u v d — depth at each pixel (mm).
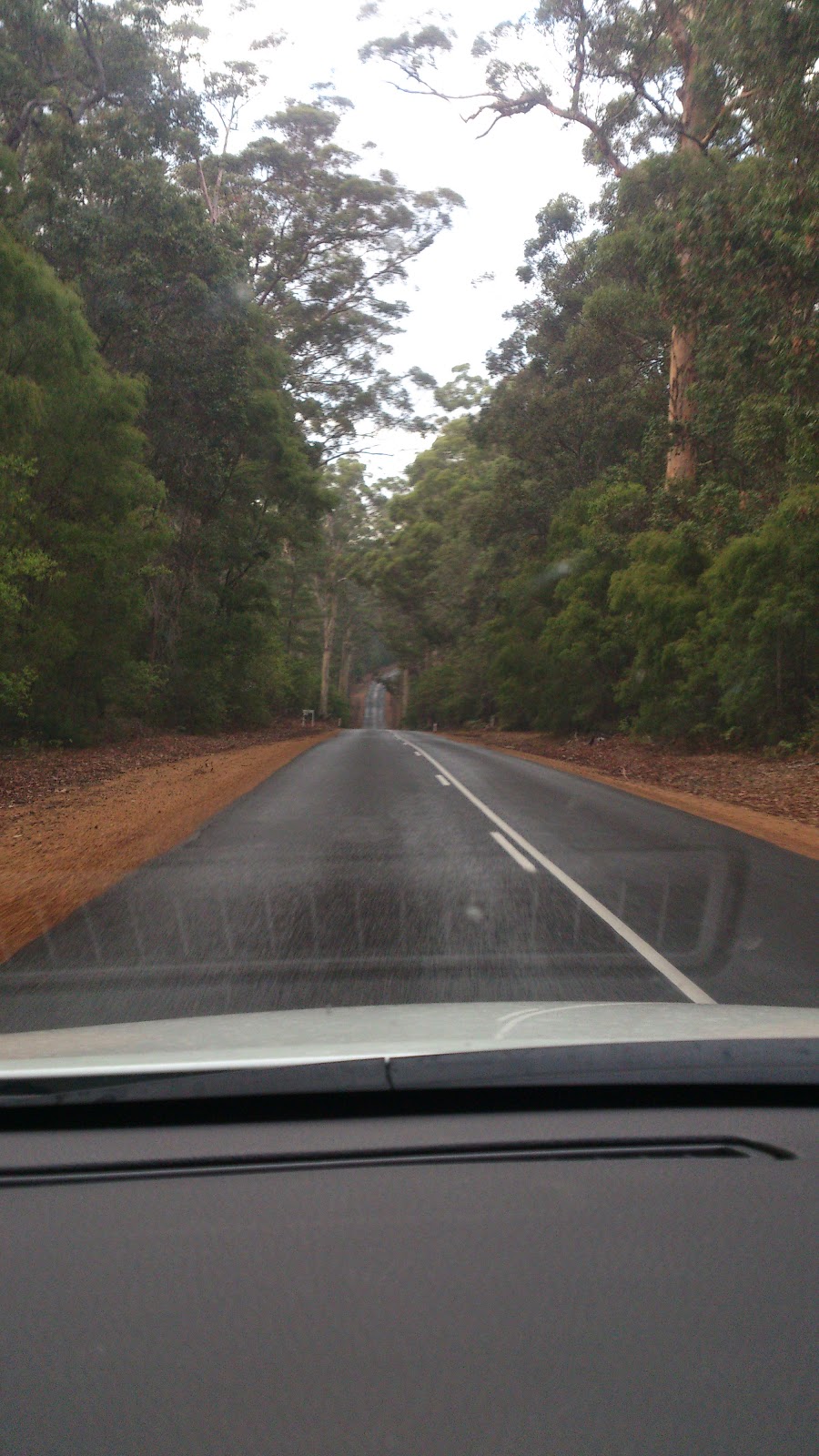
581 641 36000
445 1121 2959
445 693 83250
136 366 36438
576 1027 3645
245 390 38219
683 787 20828
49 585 27562
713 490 29250
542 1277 2246
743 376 23125
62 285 26609
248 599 44188
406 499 87688
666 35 31641
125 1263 2307
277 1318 2121
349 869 11078
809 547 23219
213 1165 2717
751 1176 2686
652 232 22703
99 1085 2928
